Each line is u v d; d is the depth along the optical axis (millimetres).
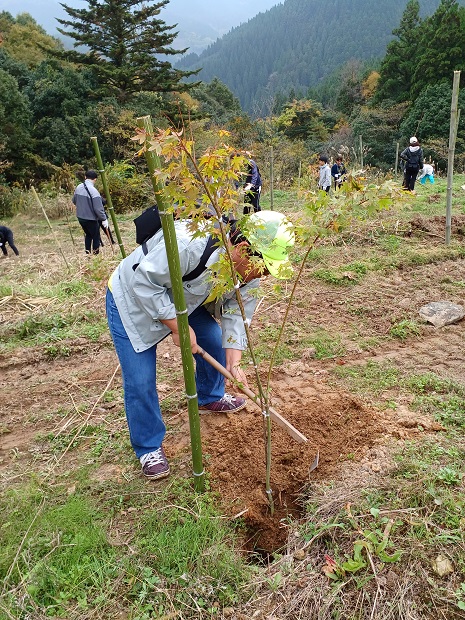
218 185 2096
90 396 4043
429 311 4805
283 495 2779
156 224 2668
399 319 4797
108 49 27969
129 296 2729
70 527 2584
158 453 3002
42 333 5305
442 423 3174
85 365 4633
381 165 30625
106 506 2775
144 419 2902
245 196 2594
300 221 2166
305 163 20516
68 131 23516
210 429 3396
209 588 2225
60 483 3008
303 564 2309
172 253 2299
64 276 7105
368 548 2232
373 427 3133
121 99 26578
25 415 3852
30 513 2732
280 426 3121
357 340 4504
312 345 4469
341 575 2201
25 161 23172
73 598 2252
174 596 2219
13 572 2357
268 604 2158
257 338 4660
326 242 7121
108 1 26172
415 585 2121
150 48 28406
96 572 2348
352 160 25625
